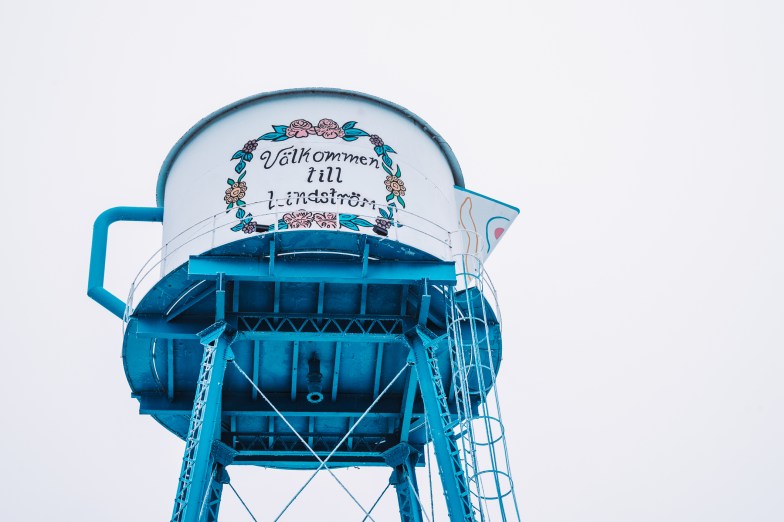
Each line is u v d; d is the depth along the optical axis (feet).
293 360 69.31
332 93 70.95
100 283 70.95
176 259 64.80
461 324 67.82
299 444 75.51
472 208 76.95
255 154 66.85
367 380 72.18
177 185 70.18
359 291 64.49
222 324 62.85
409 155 69.82
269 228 62.18
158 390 70.79
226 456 72.02
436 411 60.64
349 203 63.72
